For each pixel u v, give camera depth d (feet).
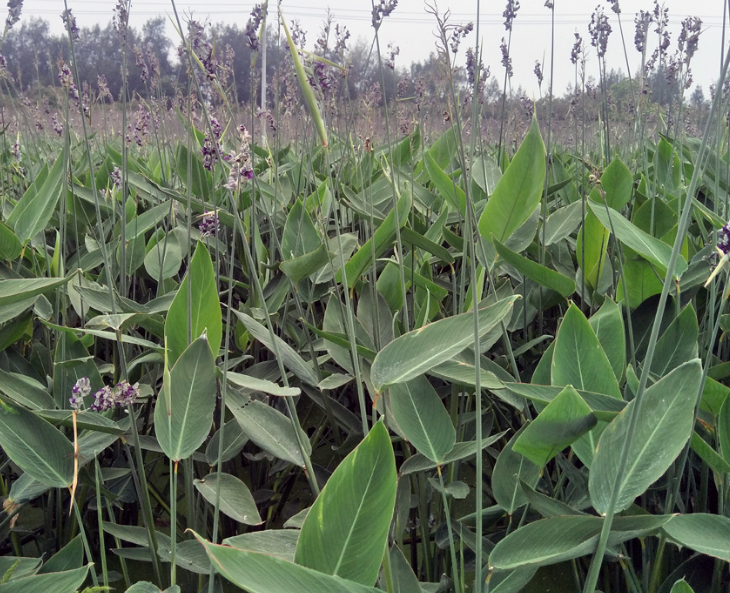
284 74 9.91
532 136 4.68
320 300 7.25
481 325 3.54
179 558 3.73
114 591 4.70
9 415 3.61
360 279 6.40
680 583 2.82
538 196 4.94
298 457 3.89
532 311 6.55
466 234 5.05
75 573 2.96
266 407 4.09
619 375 4.49
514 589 3.37
